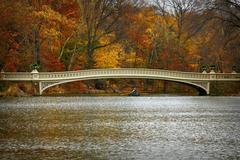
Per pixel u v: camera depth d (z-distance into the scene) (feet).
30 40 303.27
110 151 87.71
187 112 164.14
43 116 147.13
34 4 311.27
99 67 351.87
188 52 380.37
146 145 93.66
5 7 257.55
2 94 255.29
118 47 370.32
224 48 312.09
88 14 334.85
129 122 131.54
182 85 358.64
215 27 298.56
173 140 99.66
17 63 281.54
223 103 214.90
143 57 377.91
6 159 80.94
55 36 312.91
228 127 120.26
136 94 298.35
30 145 93.61
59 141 98.43
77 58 344.90
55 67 315.17
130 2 365.61
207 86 291.79
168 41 378.94
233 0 285.43
